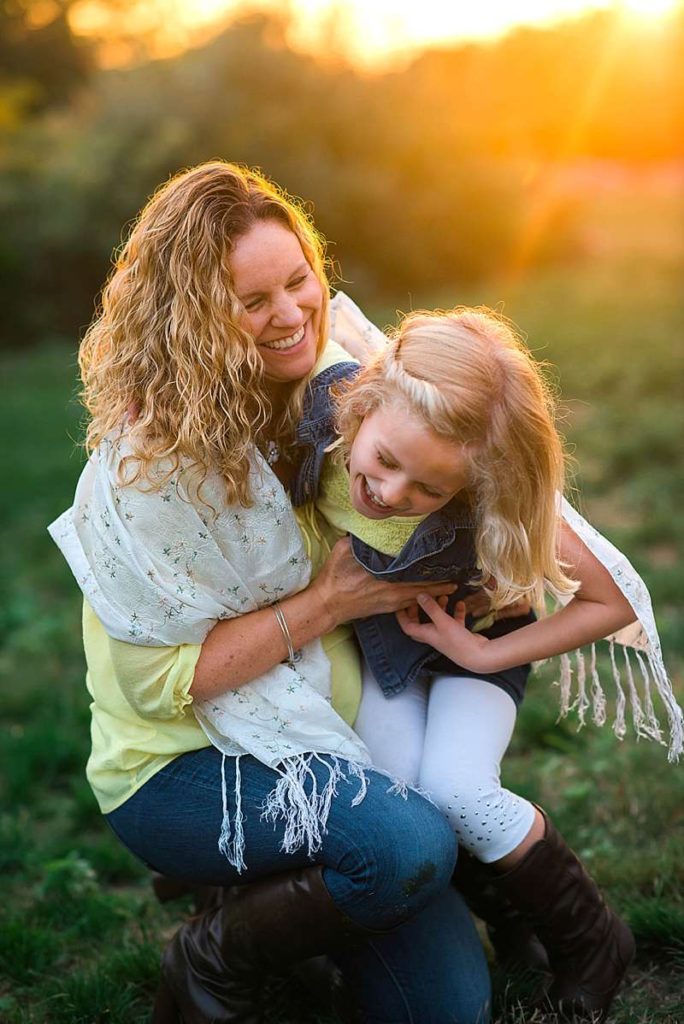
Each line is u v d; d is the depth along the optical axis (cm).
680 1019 227
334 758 213
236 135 1811
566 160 2731
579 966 225
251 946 213
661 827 304
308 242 217
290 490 221
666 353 975
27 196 1780
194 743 219
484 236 1973
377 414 195
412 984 218
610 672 409
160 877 277
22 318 1731
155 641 209
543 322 1278
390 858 200
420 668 227
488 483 194
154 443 204
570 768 347
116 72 1934
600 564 212
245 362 209
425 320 200
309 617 215
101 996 248
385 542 212
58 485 835
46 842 341
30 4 3231
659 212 2414
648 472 680
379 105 1930
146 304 208
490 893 245
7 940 275
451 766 217
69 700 438
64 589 604
